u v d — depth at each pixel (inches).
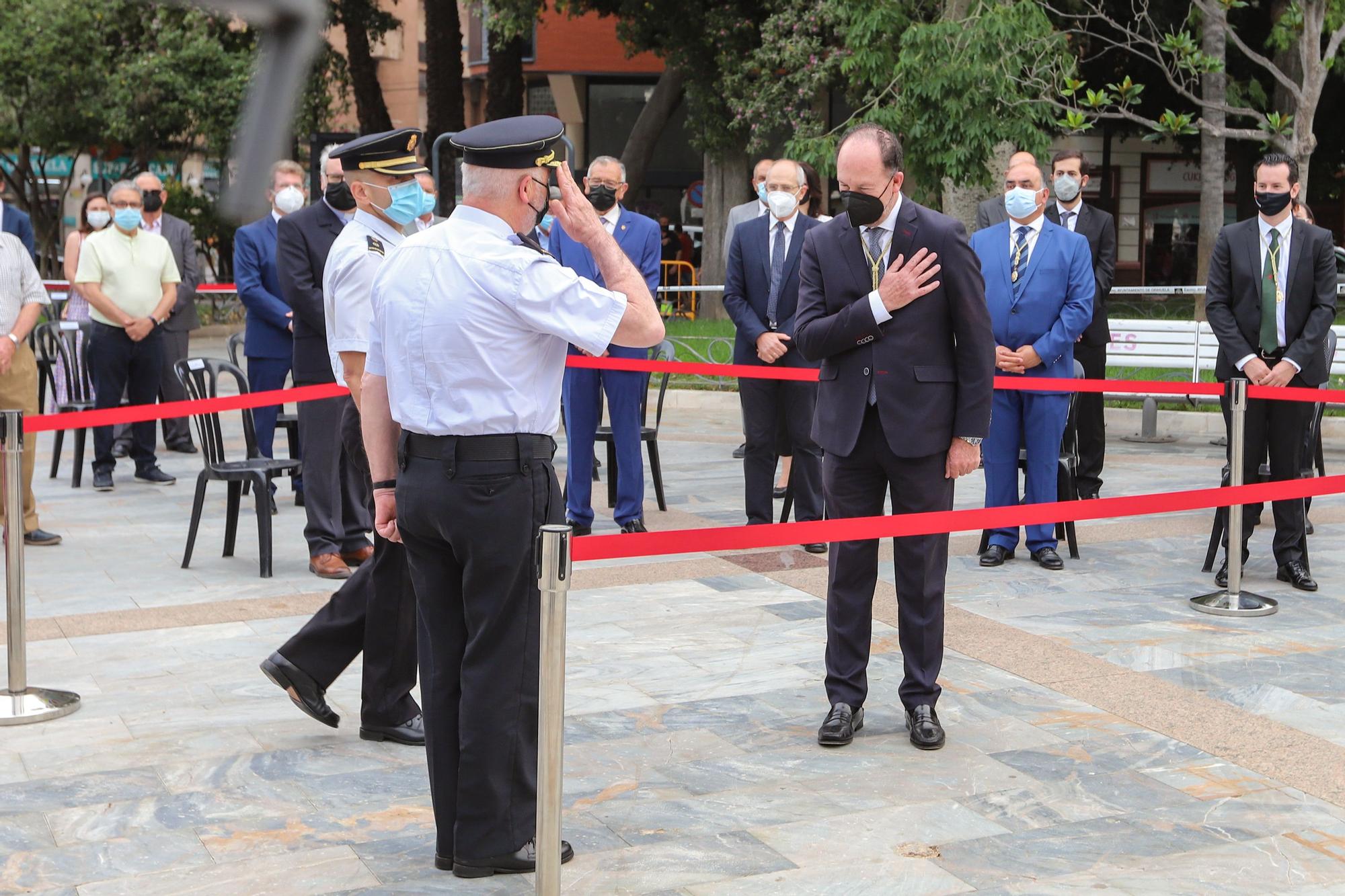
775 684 187.0
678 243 1043.3
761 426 279.9
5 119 973.8
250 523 311.4
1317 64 473.7
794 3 671.8
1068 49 569.3
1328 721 171.3
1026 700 180.1
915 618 163.5
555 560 105.7
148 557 273.7
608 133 1148.5
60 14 939.3
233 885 123.4
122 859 129.0
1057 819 139.4
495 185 118.5
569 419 290.7
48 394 510.6
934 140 498.9
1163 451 428.8
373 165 157.8
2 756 157.6
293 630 216.8
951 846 132.3
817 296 167.0
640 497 289.1
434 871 127.1
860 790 147.7
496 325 116.9
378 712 162.9
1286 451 246.2
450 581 126.3
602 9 874.1
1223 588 246.2
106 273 349.1
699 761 156.8
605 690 183.9
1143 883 123.6
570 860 128.4
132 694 182.5
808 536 142.8
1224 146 629.3
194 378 265.9
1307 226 245.9
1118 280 952.3
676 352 570.3
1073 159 309.3
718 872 126.3
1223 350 252.1
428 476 120.3
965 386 159.9
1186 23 649.6
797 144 551.5
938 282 158.7
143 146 1018.1
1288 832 135.6
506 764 123.9
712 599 237.0
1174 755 158.9
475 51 1327.5
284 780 150.6
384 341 122.6
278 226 247.6
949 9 520.1
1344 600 238.1
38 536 287.1
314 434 252.5
